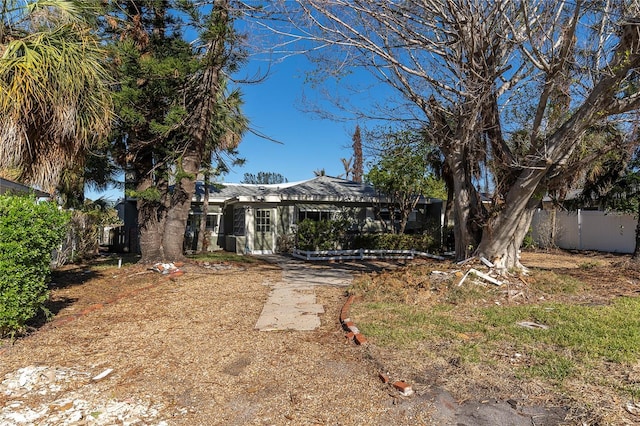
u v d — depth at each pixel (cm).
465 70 839
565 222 1975
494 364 436
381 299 759
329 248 1706
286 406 359
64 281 988
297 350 493
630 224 1700
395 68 905
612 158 1352
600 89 730
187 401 369
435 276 854
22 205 522
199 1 1120
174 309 703
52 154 677
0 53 611
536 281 848
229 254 1753
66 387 395
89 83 664
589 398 358
